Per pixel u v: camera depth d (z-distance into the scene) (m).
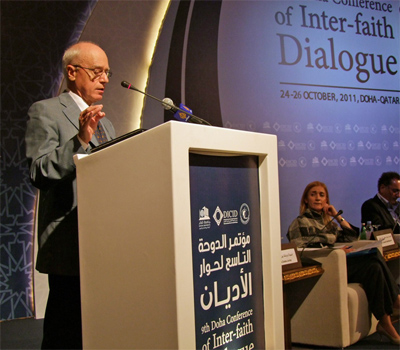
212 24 3.95
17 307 3.54
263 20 4.08
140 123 3.79
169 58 3.86
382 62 4.52
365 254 2.88
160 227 0.88
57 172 1.23
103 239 1.03
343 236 3.80
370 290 2.78
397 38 4.57
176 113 1.57
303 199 3.99
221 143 0.95
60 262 1.42
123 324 0.97
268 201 1.10
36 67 3.62
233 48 3.98
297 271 2.39
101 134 1.63
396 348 2.63
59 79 3.67
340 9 4.37
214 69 3.93
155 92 3.82
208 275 0.95
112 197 1.00
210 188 0.97
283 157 4.07
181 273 0.85
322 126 4.23
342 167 4.27
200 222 0.94
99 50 1.70
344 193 4.26
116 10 3.78
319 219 3.87
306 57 4.21
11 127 3.55
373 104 4.45
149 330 0.90
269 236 1.09
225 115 3.93
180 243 0.85
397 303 3.12
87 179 1.09
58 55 3.68
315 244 3.67
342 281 2.58
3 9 3.53
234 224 1.03
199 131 0.90
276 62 4.10
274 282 1.09
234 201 1.04
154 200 0.89
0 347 2.86
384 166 4.45
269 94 4.06
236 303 1.02
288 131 4.11
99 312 1.04
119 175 0.99
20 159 3.58
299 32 4.20
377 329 2.80
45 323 1.46
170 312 0.85
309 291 2.68
